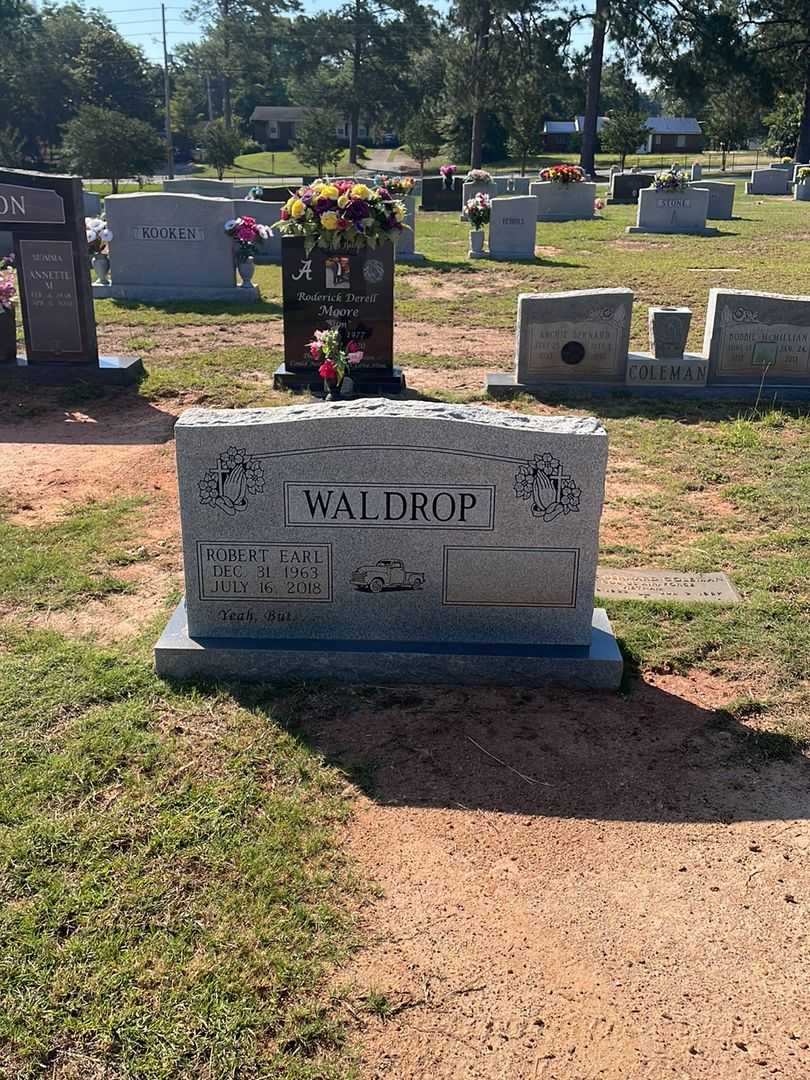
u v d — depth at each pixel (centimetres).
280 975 177
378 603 275
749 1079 161
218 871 201
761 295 561
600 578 337
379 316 562
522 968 181
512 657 269
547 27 2623
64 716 252
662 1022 171
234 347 696
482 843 212
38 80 3703
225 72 4425
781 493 418
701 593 325
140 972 176
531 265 1068
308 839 211
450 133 3409
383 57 3344
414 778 232
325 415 262
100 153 2370
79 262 578
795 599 319
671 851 211
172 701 260
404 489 265
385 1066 162
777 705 262
